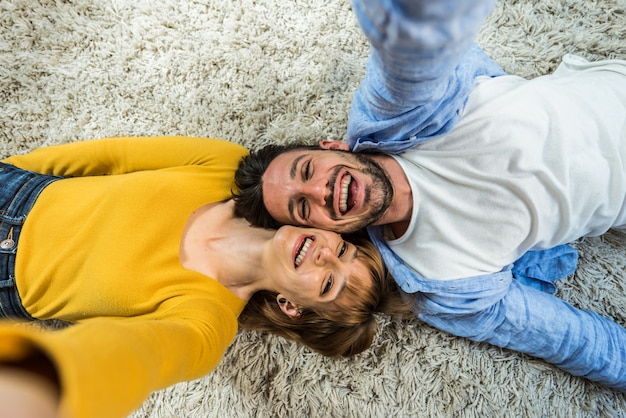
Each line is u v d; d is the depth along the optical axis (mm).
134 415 1040
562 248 950
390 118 746
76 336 338
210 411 1031
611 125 807
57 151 929
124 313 789
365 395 1021
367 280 853
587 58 997
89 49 1056
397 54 422
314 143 1050
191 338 600
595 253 1005
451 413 1010
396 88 528
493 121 784
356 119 814
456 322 951
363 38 1048
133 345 381
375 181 808
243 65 1052
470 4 365
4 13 1036
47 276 796
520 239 835
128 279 779
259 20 1052
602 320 921
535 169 782
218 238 861
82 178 877
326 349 945
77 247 799
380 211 817
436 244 864
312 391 1028
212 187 896
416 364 1027
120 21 1049
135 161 927
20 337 276
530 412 994
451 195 828
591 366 902
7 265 799
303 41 1051
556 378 999
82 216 820
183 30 1054
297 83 1048
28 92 1050
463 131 801
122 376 327
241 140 1056
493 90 816
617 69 855
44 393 279
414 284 884
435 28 376
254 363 1038
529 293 932
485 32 1021
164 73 1053
